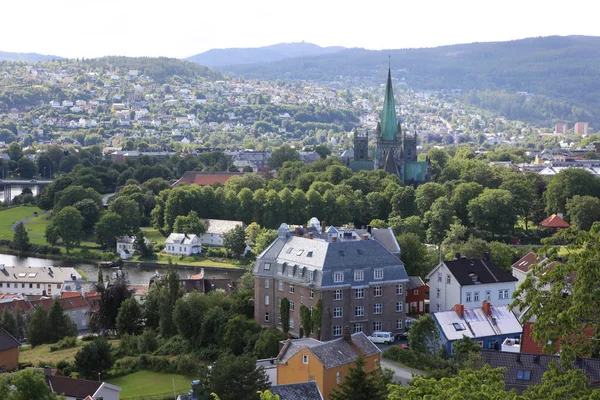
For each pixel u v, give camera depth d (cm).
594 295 10069
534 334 10594
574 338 10750
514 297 10938
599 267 10125
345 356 17738
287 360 17662
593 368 15650
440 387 11225
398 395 11344
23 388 16225
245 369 16912
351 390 15075
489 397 10462
